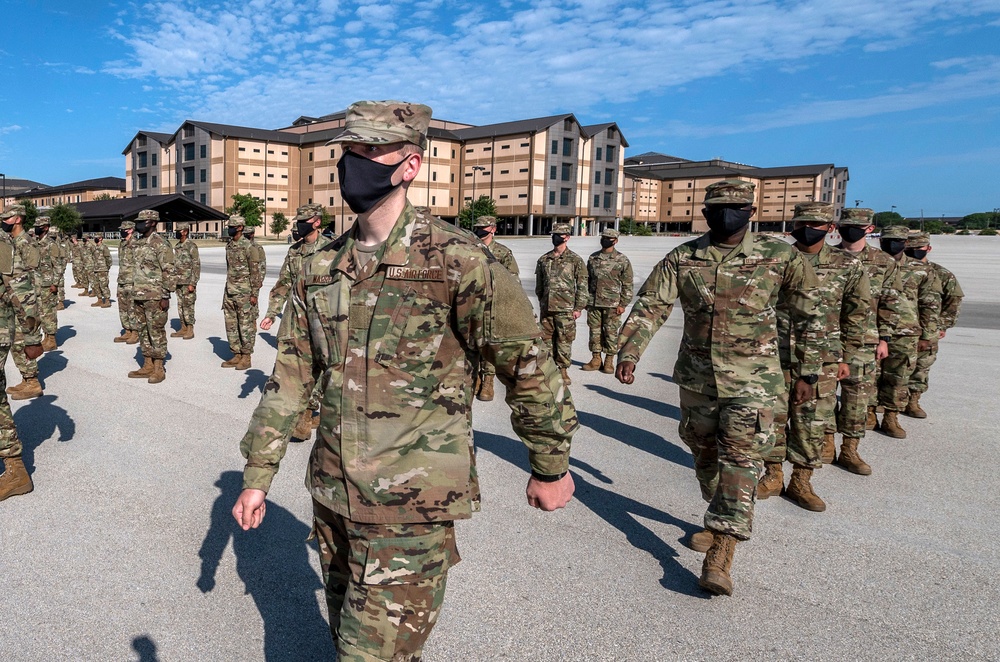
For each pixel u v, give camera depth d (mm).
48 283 9430
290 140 83500
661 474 5070
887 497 4715
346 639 1864
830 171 104062
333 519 2010
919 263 6586
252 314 8500
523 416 1897
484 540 3879
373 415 1871
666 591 3369
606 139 89125
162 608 3100
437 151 83000
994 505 4578
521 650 2842
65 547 3674
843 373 4508
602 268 8812
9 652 2758
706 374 3650
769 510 4469
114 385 7512
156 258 7508
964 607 3270
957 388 8227
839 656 2857
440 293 1847
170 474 4773
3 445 4266
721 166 112062
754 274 3557
